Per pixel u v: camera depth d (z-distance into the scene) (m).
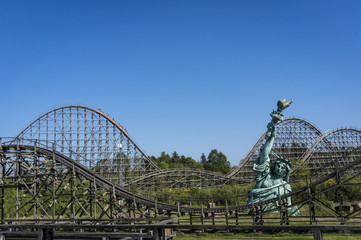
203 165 134.50
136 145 59.72
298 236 21.80
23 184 30.39
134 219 18.34
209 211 28.09
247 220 30.70
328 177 23.69
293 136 67.81
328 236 21.08
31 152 31.23
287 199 33.72
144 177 60.94
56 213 44.25
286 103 36.66
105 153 57.16
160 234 11.19
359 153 71.50
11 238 18.45
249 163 65.00
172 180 67.00
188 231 26.14
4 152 30.88
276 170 35.28
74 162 31.00
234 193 51.72
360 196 45.28
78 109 56.84
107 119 57.94
